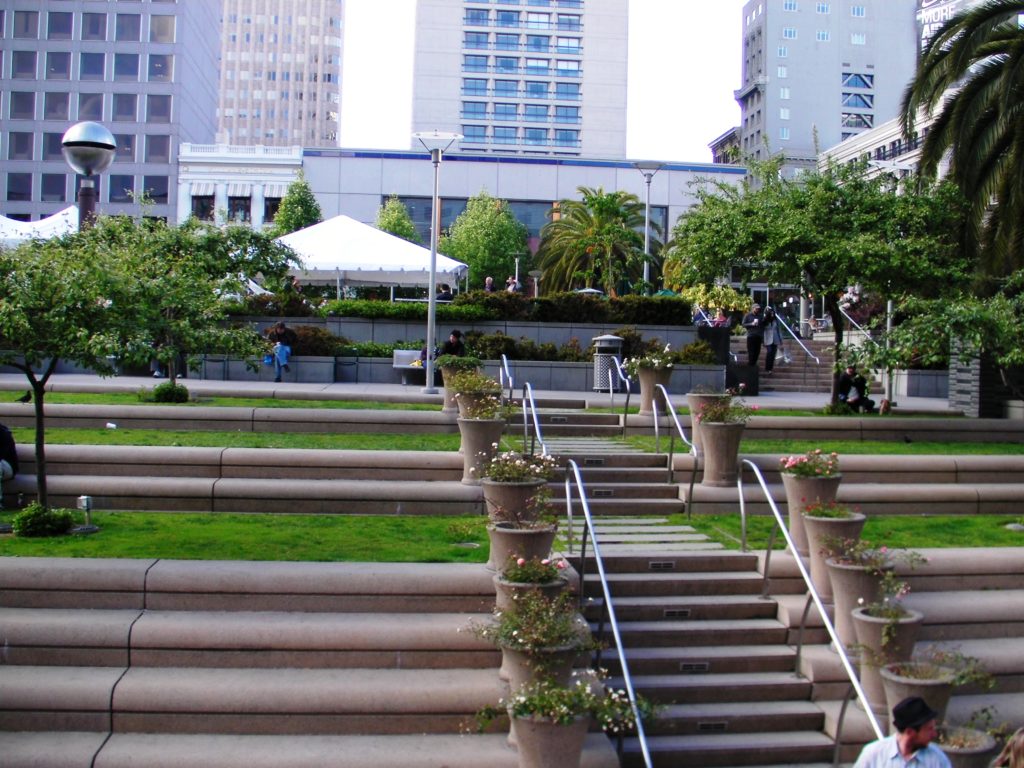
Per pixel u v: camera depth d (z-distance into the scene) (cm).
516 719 624
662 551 966
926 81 1862
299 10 17962
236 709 710
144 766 657
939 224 1811
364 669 763
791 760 735
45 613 785
